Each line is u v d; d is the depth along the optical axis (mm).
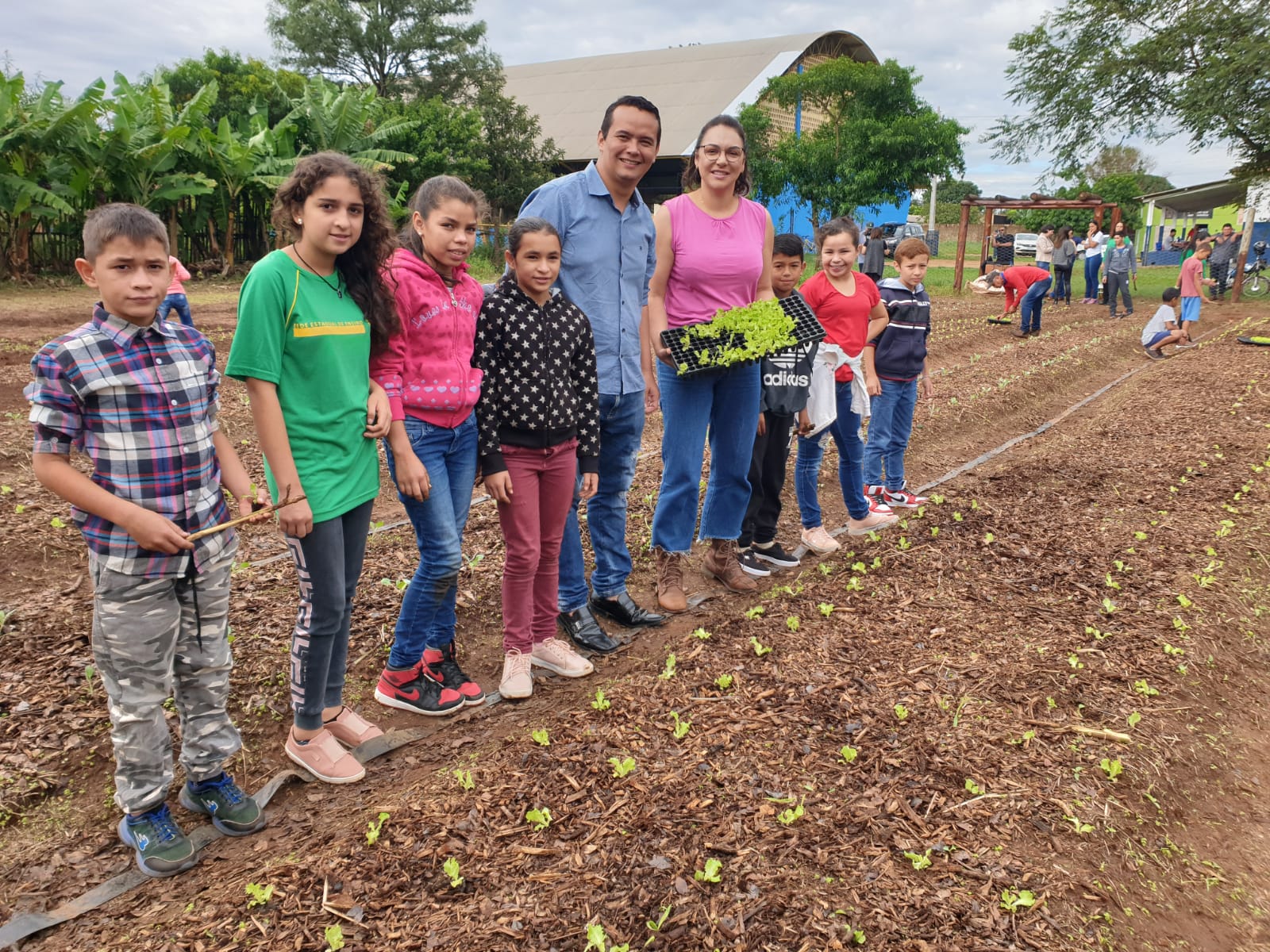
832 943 2500
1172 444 8289
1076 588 5047
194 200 22266
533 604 4270
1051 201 23938
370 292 3207
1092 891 2842
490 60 37656
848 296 5707
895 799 3145
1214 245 22531
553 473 4008
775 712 3674
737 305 4867
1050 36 21953
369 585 5102
